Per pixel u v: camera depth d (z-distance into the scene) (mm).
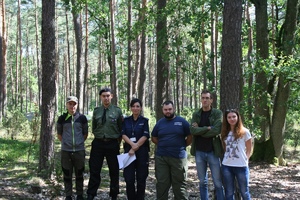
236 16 6625
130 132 6184
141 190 6082
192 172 11422
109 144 6426
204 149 5863
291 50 13359
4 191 7094
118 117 6449
